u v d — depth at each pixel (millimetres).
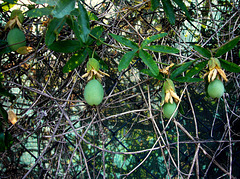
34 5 941
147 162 1272
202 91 1339
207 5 1335
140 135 1269
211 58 838
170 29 1153
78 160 1204
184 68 889
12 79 996
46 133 1160
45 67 1145
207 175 1293
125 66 784
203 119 1329
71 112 1199
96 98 736
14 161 1146
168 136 1283
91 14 968
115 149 1249
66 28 1004
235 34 1235
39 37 984
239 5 1169
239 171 1300
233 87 1329
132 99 1260
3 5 934
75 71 991
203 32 1353
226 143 1295
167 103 865
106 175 1222
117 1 1264
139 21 1263
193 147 1304
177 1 956
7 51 851
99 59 868
